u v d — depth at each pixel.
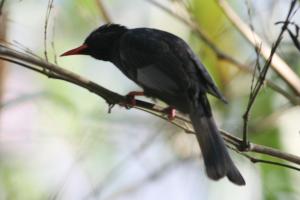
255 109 14.27
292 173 13.38
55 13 14.15
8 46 11.02
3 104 13.71
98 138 13.94
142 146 13.81
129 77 11.55
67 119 14.15
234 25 12.61
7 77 14.32
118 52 11.88
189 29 14.38
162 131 14.24
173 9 13.42
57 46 14.34
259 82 10.09
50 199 12.77
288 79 12.23
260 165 13.46
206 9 14.40
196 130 9.86
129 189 13.59
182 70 10.50
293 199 13.33
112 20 14.45
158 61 10.71
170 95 10.24
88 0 14.27
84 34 14.38
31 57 9.84
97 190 13.22
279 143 13.86
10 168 14.11
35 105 14.23
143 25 14.86
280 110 14.07
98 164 13.73
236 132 14.05
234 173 9.34
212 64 14.48
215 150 9.58
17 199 13.96
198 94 10.32
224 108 14.50
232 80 14.50
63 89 14.30
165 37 11.23
